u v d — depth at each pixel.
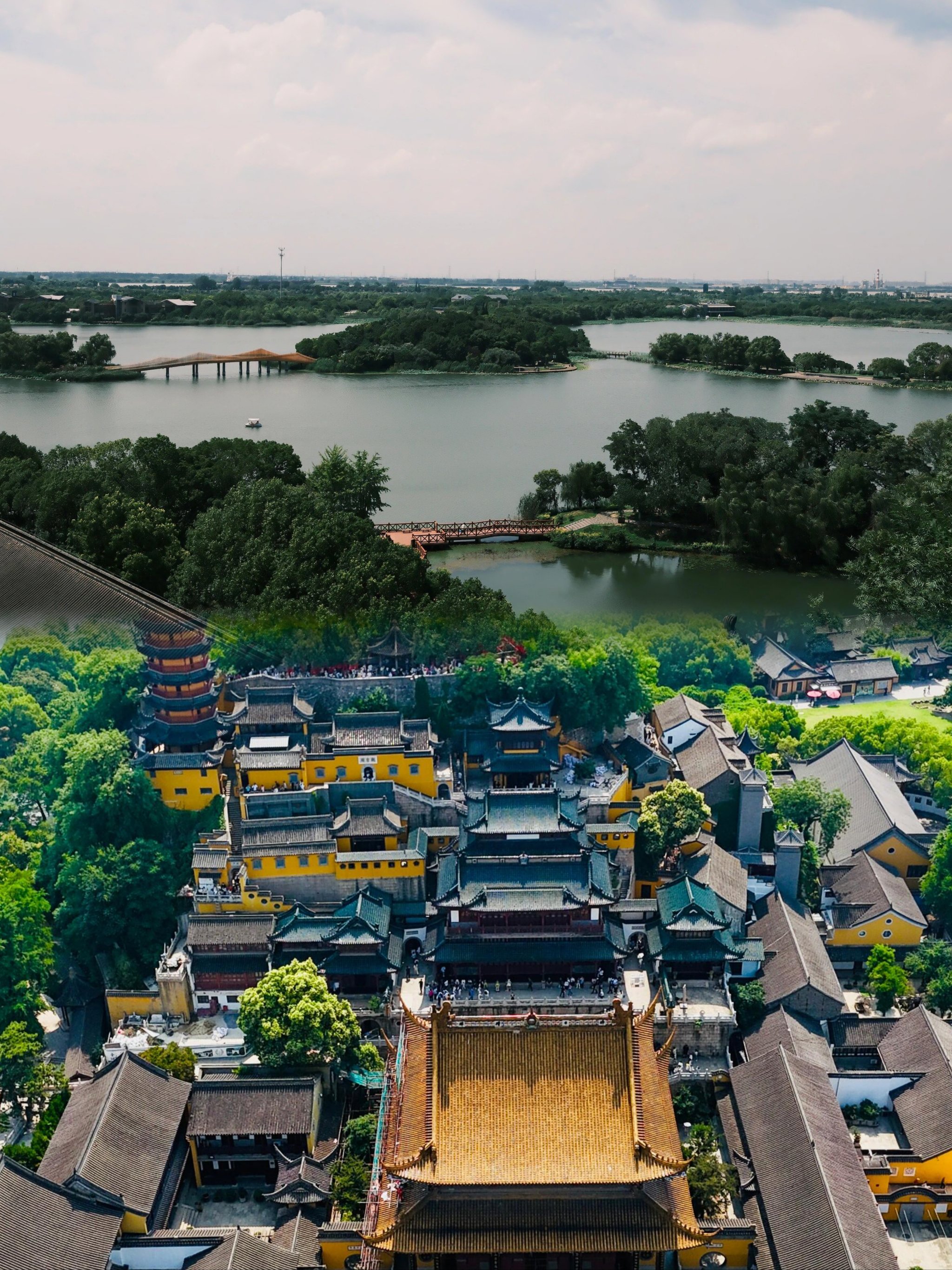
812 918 129.50
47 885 131.25
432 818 134.25
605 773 143.25
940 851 130.75
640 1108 79.81
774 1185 91.81
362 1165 96.00
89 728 145.38
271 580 179.00
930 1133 98.31
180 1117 98.69
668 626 193.38
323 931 119.06
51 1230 84.88
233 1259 85.06
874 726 166.25
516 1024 83.38
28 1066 104.19
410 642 156.38
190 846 131.75
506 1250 77.19
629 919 123.50
